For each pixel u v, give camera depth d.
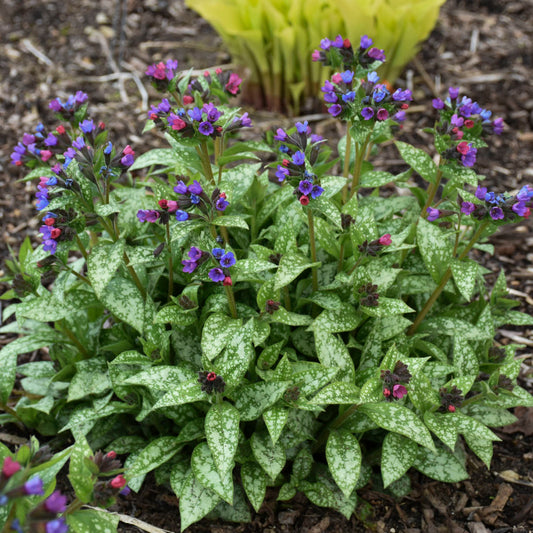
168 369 0.93
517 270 1.39
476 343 1.07
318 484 0.99
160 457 0.94
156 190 0.97
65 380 1.06
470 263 0.96
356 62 1.01
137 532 0.99
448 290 1.05
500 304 1.08
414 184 1.55
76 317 1.07
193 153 0.99
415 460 0.99
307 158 0.95
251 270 0.91
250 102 1.80
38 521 0.71
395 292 1.02
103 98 1.78
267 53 1.68
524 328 1.31
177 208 0.89
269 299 0.96
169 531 0.99
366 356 0.98
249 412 0.92
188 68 1.86
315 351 1.02
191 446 1.02
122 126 1.68
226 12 1.63
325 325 0.95
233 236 1.07
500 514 1.03
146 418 1.04
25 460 0.78
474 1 2.12
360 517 1.02
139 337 0.99
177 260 1.00
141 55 1.93
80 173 0.91
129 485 0.96
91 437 1.05
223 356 0.91
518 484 1.07
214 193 0.89
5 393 1.04
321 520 1.01
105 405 0.98
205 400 0.96
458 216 1.01
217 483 0.89
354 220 0.98
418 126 1.72
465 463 1.04
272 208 1.07
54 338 1.04
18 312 0.97
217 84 1.07
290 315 0.96
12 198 1.51
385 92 0.92
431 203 1.04
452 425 0.92
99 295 0.90
